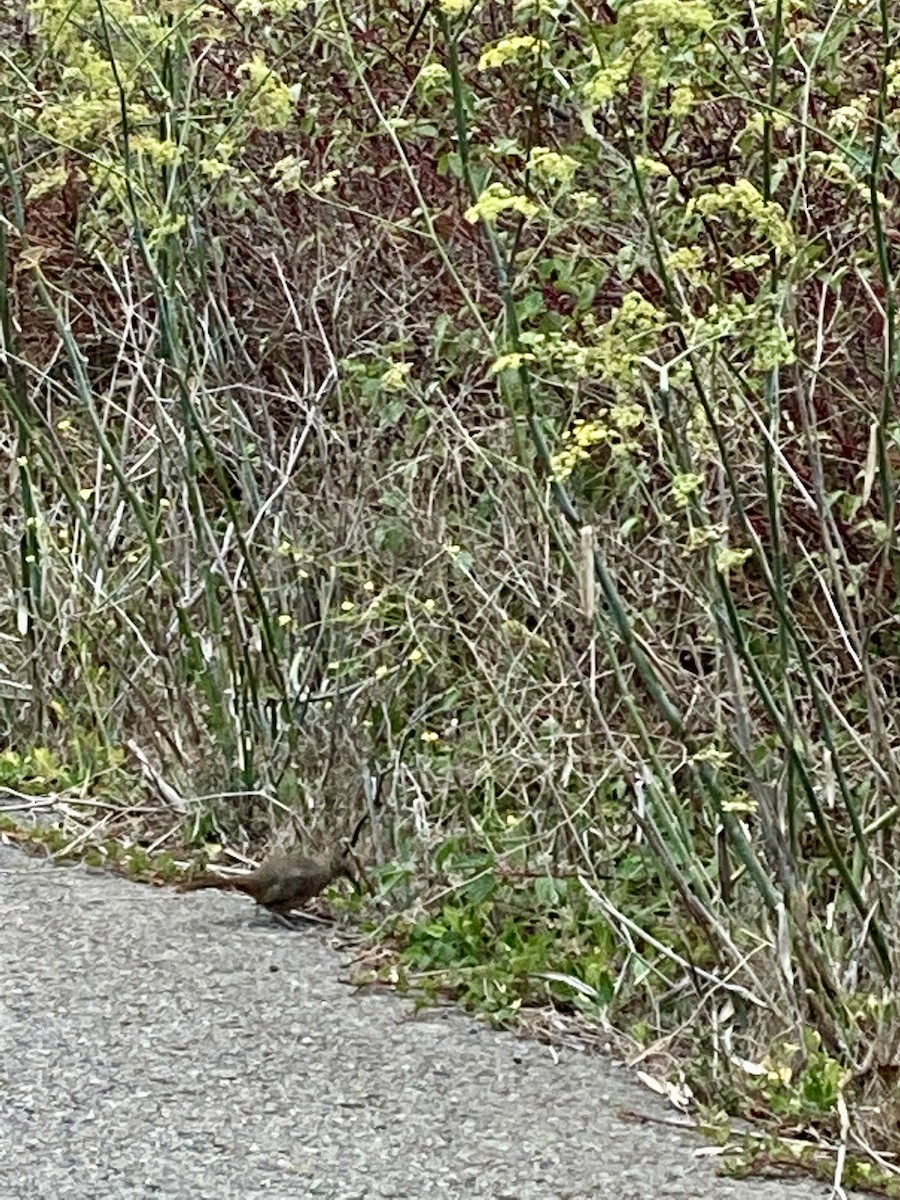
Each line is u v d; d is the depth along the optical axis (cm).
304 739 561
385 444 626
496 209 413
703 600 480
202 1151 390
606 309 562
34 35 663
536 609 522
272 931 504
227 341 633
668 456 469
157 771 596
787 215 465
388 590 545
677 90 455
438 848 514
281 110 557
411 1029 446
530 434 494
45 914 515
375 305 632
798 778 443
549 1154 388
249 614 597
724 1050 416
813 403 506
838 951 443
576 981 457
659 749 494
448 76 485
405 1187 375
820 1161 386
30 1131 400
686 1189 375
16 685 651
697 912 441
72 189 697
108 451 589
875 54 508
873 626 495
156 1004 458
